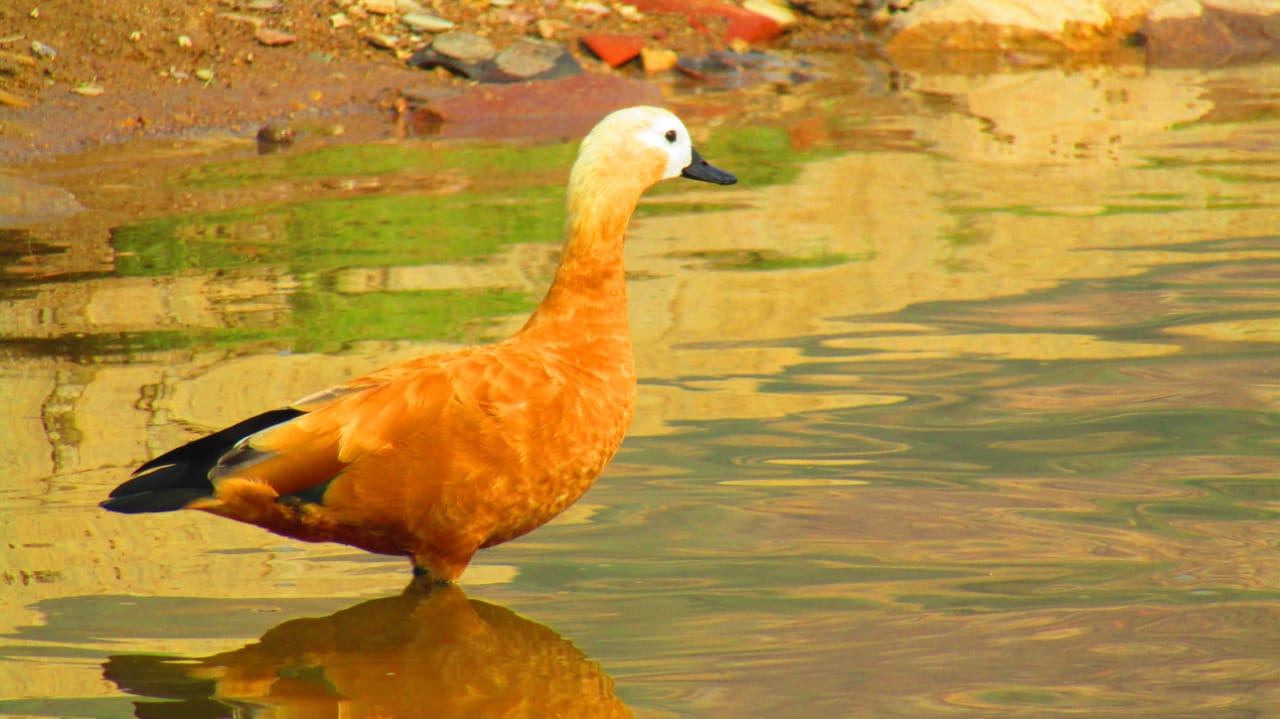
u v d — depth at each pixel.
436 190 17.41
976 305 13.08
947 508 8.91
